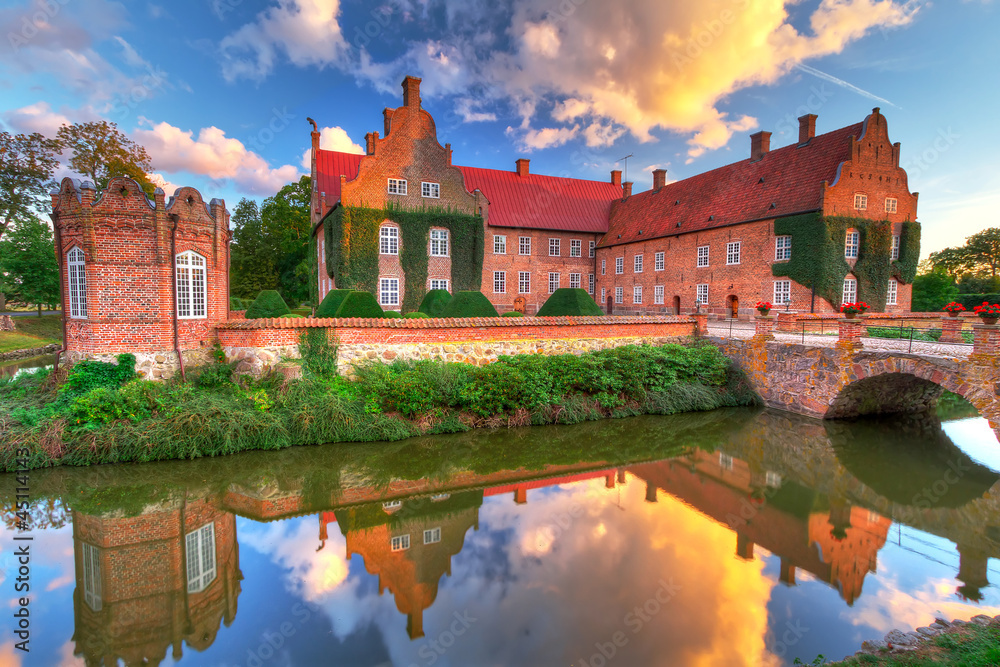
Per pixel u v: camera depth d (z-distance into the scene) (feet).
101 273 36.70
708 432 41.19
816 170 78.33
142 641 17.10
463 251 90.74
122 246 37.17
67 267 38.45
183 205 39.68
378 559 22.18
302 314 90.99
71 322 38.58
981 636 16.20
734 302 88.17
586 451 36.76
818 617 17.95
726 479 31.89
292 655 16.25
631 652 15.98
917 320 62.28
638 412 45.39
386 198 84.89
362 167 82.99
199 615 18.37
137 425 32.27
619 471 33.27
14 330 83.25
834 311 73.97
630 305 111.24
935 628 17.07
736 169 93.91
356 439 36.24
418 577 20.65
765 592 19.62
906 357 35.88
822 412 43.27
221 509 27.09
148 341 38.14
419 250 87.20
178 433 32.30
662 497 29.07
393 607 18.62
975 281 127.54
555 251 115.03
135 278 37.63
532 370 43.39
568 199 120.06
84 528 25.09
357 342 42.04
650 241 104.94
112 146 94.43
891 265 77.66
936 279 113.91
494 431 39.91
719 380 50.29
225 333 41.09
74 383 35.27
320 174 97.86
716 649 16.07
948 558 22.57
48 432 30.42
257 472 31.55
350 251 82.38
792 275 76.84
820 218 73.00
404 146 86.17
